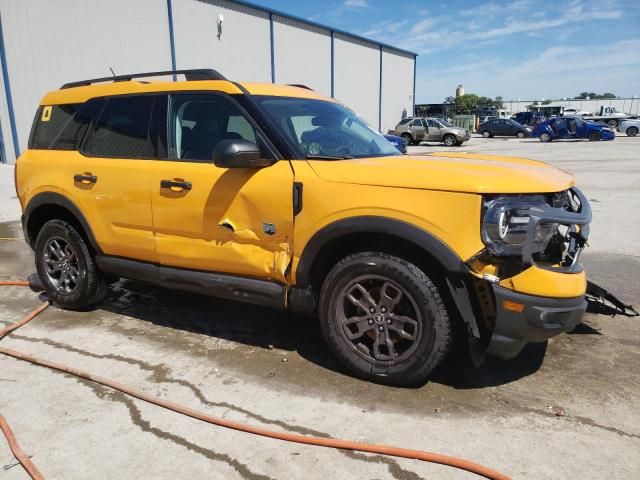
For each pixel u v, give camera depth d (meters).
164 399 3.12
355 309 3.33
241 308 4.64
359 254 3.16
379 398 3.11
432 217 2.85
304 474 2.46
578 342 3.84
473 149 26.50
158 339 4.00
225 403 3.07
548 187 2.93
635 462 2.51
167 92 3.90
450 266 2.81
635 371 3.40
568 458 2.54
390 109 39.56
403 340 3.20
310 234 3.20
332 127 3.87
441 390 3.18
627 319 4.25
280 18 26.52
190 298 4.91
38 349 3.84
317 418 2.91
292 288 3.41
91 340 3.99
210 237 3.59
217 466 2.53
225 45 23.36
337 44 31.62
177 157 3.77
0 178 13.59
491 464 2.50
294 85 4.45
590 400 3.06
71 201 4.28
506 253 2.77
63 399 3.14
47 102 4.71
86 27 17.61
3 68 15.68
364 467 2.50
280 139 3.38
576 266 2.99
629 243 6.79
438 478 2.42
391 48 37.97
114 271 4.23
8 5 15.55
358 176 3.08
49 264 4.64
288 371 3.46
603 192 11.05
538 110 50.56
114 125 4.16
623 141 30.58
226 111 3.63
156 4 19.89
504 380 3.30
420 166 3.10
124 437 2.77
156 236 3.86
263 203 3.33
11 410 3.03
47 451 2.66
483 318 2.97
